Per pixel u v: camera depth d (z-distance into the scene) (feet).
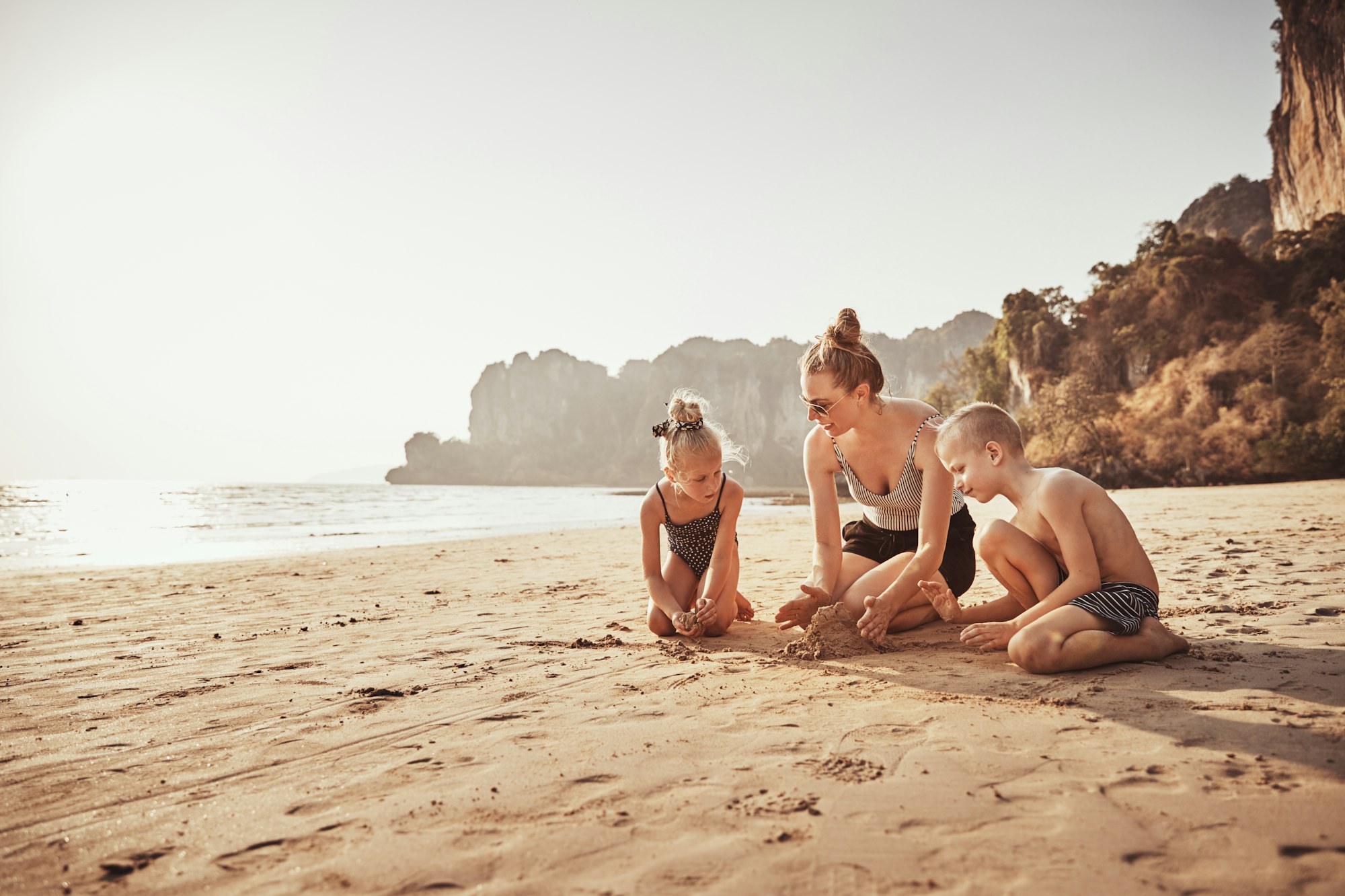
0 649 11.91
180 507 100.58
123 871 4.25
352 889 3.94
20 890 4.04
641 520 11.55
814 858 4.03
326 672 9.44
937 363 647.56
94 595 19.63
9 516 76.02
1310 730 5.60
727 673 8.58
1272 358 144.66
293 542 41.01
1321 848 3.87
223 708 7.84
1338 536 19.58
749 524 52.08
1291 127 188.14
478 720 7.06
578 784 5.32
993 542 8.86
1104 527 8.30
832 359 9.63
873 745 5.84
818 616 9.41
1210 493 70.85
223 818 4.98
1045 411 174.40
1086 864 3.82
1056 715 6.38
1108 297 201.57
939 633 10.35
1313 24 174.09
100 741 6.77
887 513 10.68
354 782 5.56
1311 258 168.86
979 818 4.45
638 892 3.76
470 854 4.29
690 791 5.10
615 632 11.78
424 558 28.66
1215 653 8.05
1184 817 4.30
